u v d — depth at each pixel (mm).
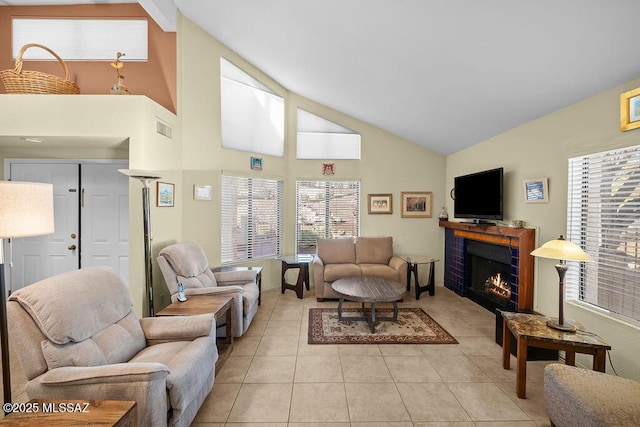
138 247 2854
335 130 5074
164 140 3135
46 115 2707
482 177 3750
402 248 5070
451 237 4840
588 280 2471
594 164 2420
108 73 3426
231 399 2082
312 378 2340
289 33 3076
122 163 3459
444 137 4363
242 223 4422
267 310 3859
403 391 2180
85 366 1516
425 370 2457
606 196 2301
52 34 3441
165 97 3408
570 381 1632
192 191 3646
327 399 2086
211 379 1982
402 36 2430
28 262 3580
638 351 2008
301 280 4324
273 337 3062
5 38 3451
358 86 3740
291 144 5000
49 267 3588
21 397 2076
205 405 2018
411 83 3180
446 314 3734
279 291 4711
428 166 5047
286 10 2682
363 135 5078
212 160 3908
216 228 3992
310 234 5082
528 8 1734
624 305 2170
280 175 4871
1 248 1376
